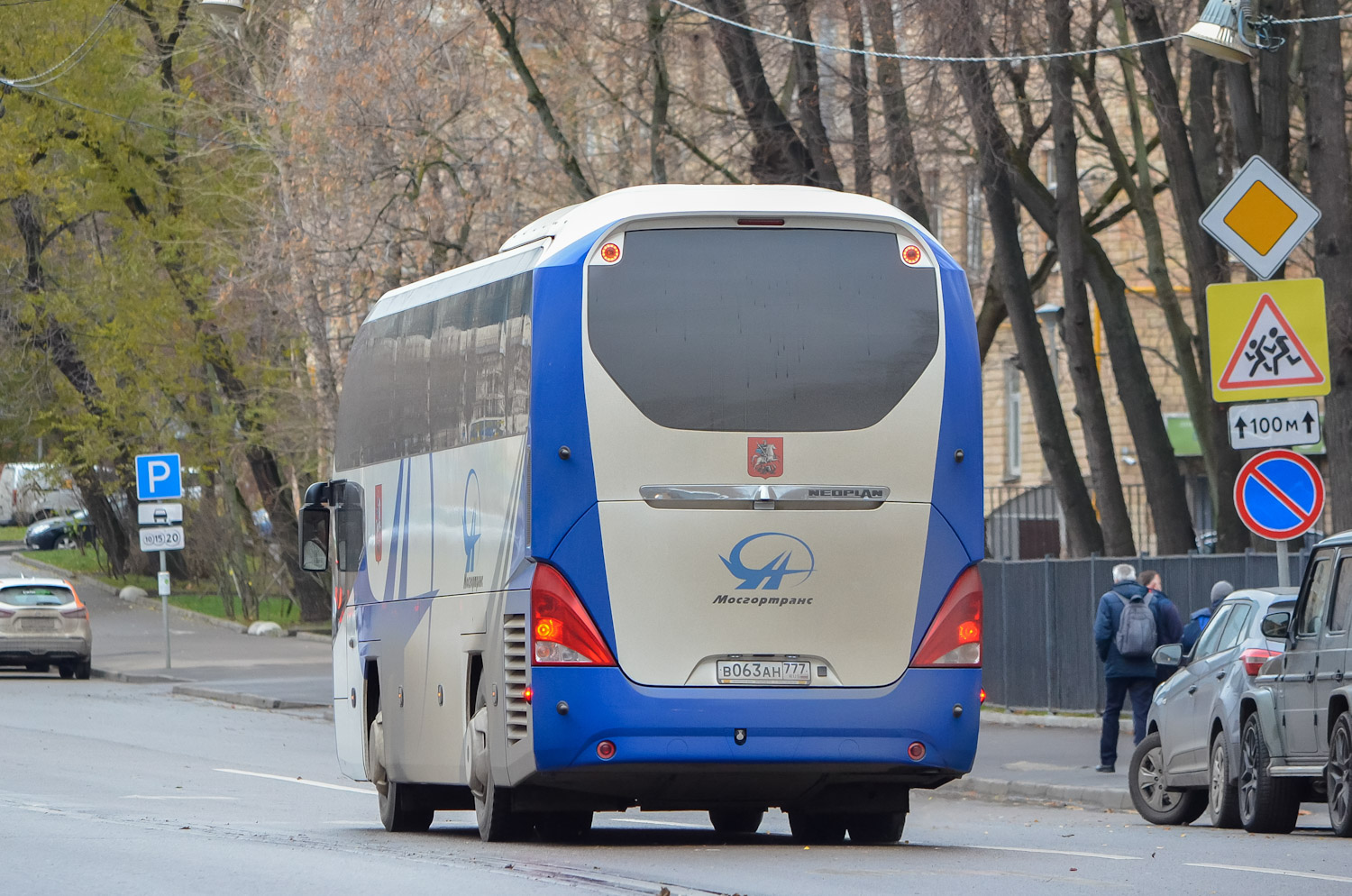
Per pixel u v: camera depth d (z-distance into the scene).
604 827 43.16
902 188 72.81
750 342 31.19
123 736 71.00
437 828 42.59
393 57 92.62
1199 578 67.00
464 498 35.06
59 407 138.75
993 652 79.12
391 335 41.44
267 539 136.25
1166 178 85.88
